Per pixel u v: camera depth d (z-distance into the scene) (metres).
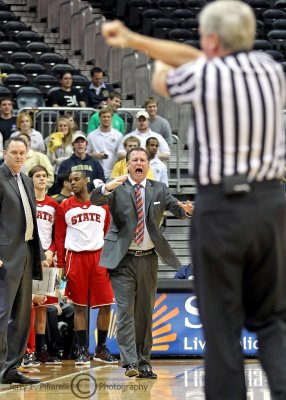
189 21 37.28
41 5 39.66
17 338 14.41
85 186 18.75
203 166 7.37
